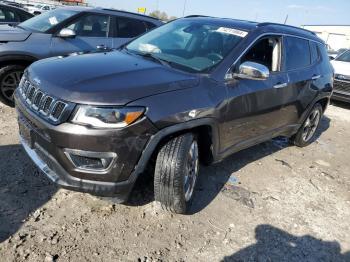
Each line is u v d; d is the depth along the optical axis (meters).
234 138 3.79
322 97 5.43
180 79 3.18
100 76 2.96
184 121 2.99
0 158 3.84
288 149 5.58
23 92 3.27
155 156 3.13
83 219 3.10
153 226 3.15
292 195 4.14
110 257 2.74
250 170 4.55
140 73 3.14
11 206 3.11
